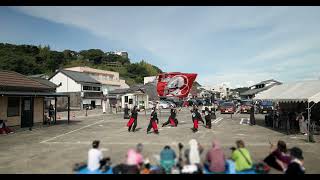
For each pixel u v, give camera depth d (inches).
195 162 374.0
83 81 2439.7
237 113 1635.1
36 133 810.2
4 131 800.9
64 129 903.1
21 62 3358.8
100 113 1744.6
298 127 821.9
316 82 816.3
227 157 479.8
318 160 467.2
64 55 4591.5
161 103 2181.3
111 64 5118.1
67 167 426.0
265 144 609.6
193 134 762.8
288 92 840.3
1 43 4013.3
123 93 2290.8
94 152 379.2
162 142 634.8
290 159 375.9
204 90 4670.3
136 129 891.4
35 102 1039.0
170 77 1189.7
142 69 4891.7
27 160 474.9
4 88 885.8
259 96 1000.9
